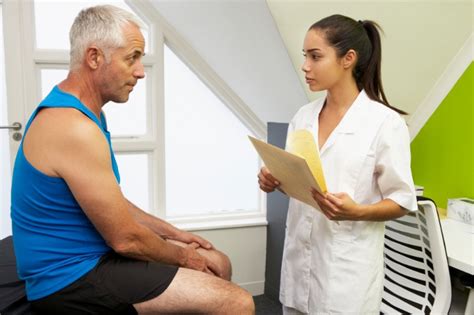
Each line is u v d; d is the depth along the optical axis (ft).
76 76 3.67
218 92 8.36
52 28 7.39
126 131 8.08
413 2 5.59
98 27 3.51
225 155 8.89
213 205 9.00
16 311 3.82
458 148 6.75
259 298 8.51
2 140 7.36
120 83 3.69
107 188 3.43
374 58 4.14
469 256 4.68
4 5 6.94
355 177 4.03
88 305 3.63
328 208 3.66
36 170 3.44
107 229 3.49
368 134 4.00
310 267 4.38
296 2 5.32
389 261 5.16
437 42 6.31
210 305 3.72
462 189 6.73
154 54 7.76
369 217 3.81
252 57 6.75
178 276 3.78
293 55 6.02
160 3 7.12
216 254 4.86
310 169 3.30
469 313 4.91
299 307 4.52
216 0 5.93
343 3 5.46
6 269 4.65
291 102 7.18
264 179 4.35
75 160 3.37
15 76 7.16
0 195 7.44
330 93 4.28
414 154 7.61
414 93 7.05
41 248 3.59
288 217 4.71
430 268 4.65
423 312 4.65
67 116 3.42
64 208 3.55
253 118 8.69
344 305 4.09
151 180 8.27
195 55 8.02
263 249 8.67
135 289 3.66
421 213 4.42
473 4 5.87
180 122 8.43
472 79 6.47
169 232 4.94
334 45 3.86
